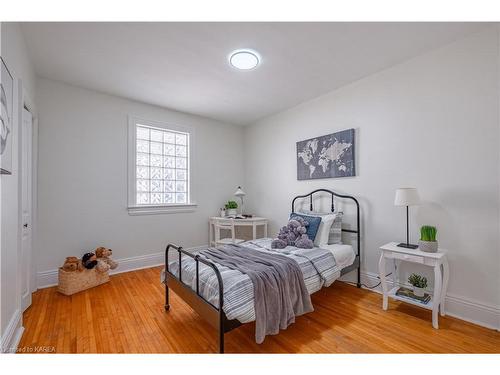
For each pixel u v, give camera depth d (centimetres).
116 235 337
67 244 299
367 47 224
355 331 193
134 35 205
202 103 364
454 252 216
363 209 286
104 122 328
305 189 358
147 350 169
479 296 203
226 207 436
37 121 273
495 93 196
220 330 156
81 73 274
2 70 143
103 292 270
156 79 288
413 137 244
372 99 277
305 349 170
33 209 267
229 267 196
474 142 206
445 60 222
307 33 203
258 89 315
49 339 181
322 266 230
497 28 194
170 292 271
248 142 470
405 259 212
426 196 234
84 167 313
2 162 143
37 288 276
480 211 203
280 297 183
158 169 385
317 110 340
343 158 303
